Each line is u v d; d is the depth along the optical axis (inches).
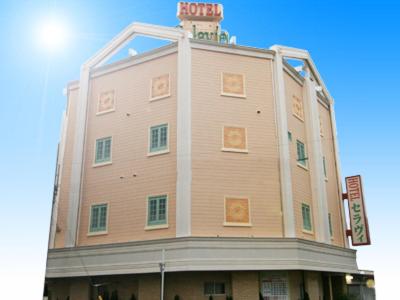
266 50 1016.2
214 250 810.8
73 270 926.4
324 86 1277.1
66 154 1089.4
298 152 1042.7
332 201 1190.3
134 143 975.6
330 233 1099.3
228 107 944.3
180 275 834.2
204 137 905.5
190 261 792.9
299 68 1154.0
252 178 911.0
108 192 974.4
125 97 1029.8
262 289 851.4
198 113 917.8
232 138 925.8
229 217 869.2
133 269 848.3
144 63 1026.1
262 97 980.6
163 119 949.2
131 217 920.3
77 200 994.1
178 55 961.5
